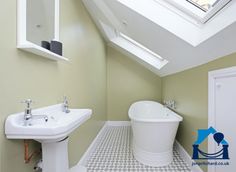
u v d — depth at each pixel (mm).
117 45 3736
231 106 1384
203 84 1826
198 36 1579
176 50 2012
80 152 2061
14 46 888
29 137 811
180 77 2654
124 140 3211
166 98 3697
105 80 4098
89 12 2471
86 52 2338
